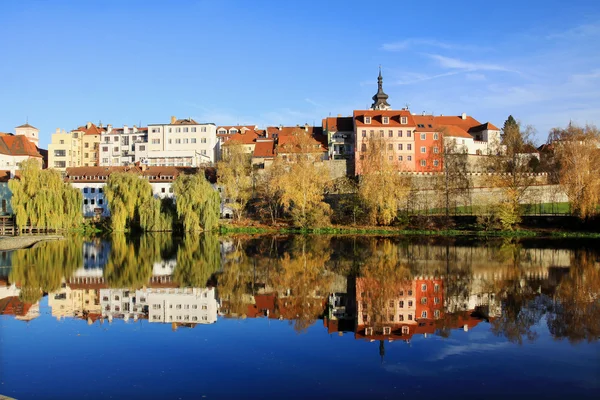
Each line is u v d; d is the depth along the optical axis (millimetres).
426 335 25578
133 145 135000
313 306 32094
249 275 43594
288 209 97250
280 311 30844
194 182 84312
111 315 29781
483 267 47312
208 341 24547
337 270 46062
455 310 30781
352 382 19266
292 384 19078
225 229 86938
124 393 18234
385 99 142625
